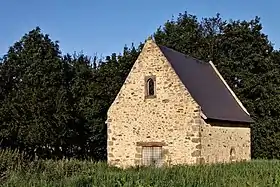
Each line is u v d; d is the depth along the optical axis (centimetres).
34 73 4175
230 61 5241
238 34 5409
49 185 1866
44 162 2536
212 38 5578
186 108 3036
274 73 5306
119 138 3228
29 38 4366
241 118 3631
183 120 3038
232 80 5262
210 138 3122
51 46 4394
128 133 3203
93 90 4719
